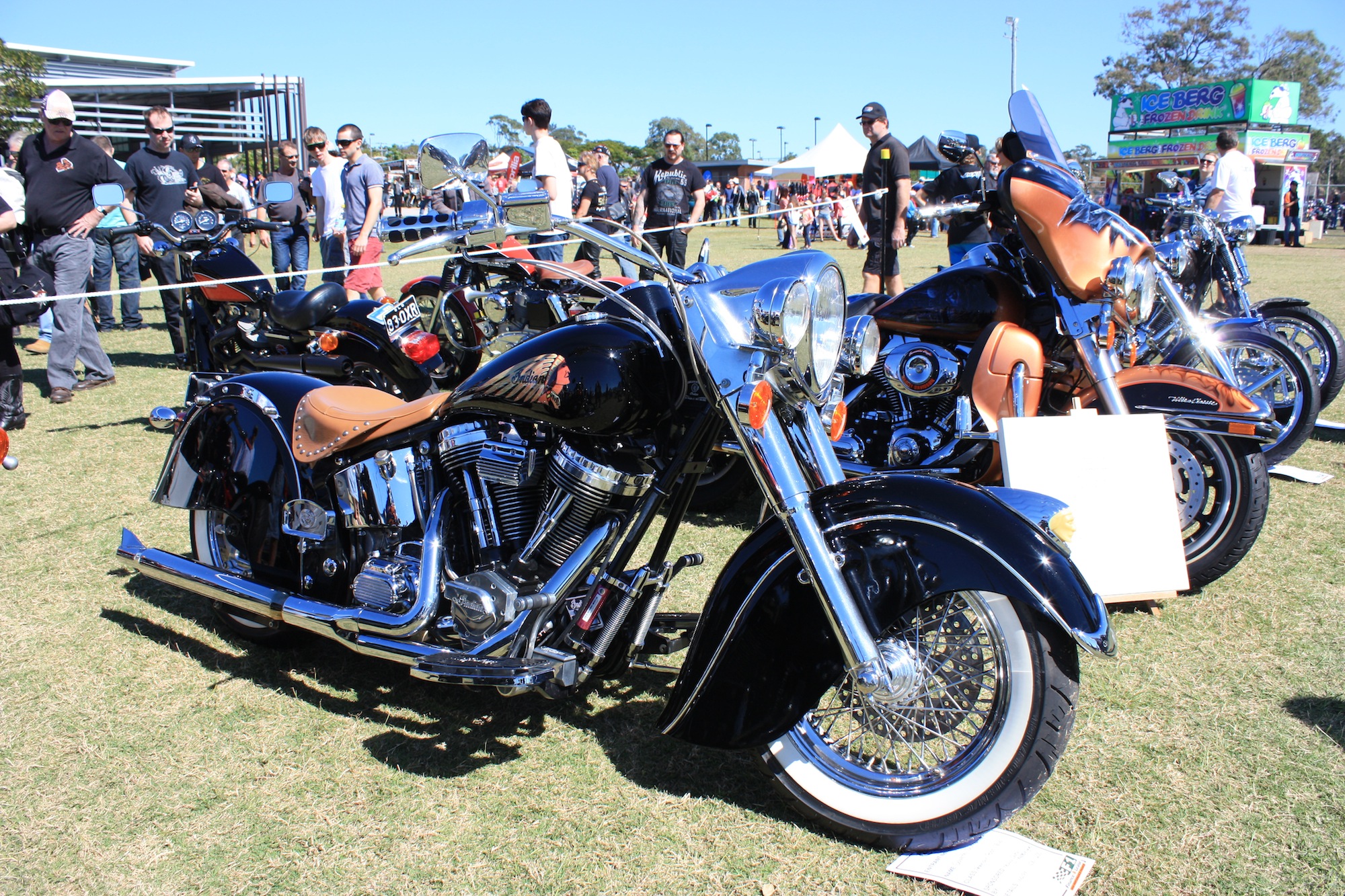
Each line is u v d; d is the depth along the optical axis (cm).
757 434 213
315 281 938
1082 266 339
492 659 231
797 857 212
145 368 775
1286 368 465
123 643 324
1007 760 198
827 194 2553
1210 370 367
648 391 229
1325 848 210
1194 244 552
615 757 254
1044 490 322
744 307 214
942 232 2556
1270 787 233
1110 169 2742
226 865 214
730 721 211
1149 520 325
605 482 229
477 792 240
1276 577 362
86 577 377
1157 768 243
